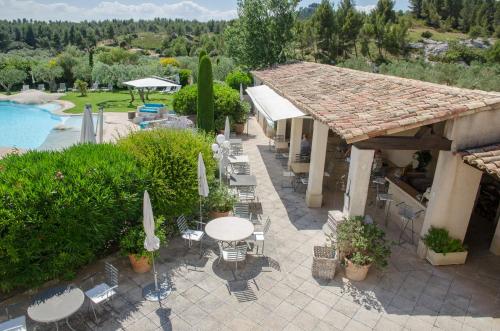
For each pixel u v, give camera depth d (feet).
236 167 62.80
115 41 539.29
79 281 34.81
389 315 31.22
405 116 35.09
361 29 231.30
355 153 37.06
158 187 39.88
